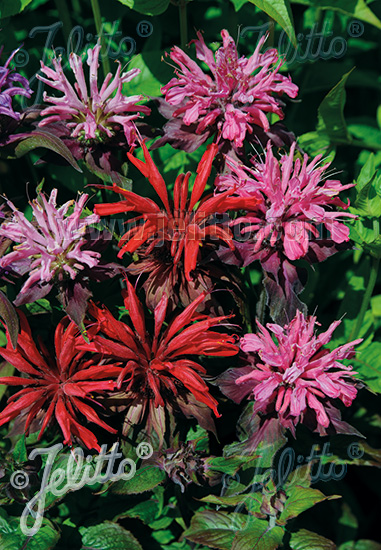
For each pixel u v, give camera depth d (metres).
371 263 0.60
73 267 0.50
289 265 0.51
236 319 0.55
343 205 0.51
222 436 0.56
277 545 0.52
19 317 0.51
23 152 0.51
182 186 0.50
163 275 0.51
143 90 0.57
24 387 0.54
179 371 0.50
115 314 0.54
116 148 0.52
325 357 0.52
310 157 0.60
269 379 0.51
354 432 0.51
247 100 0.52
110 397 0.52
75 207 0.50
